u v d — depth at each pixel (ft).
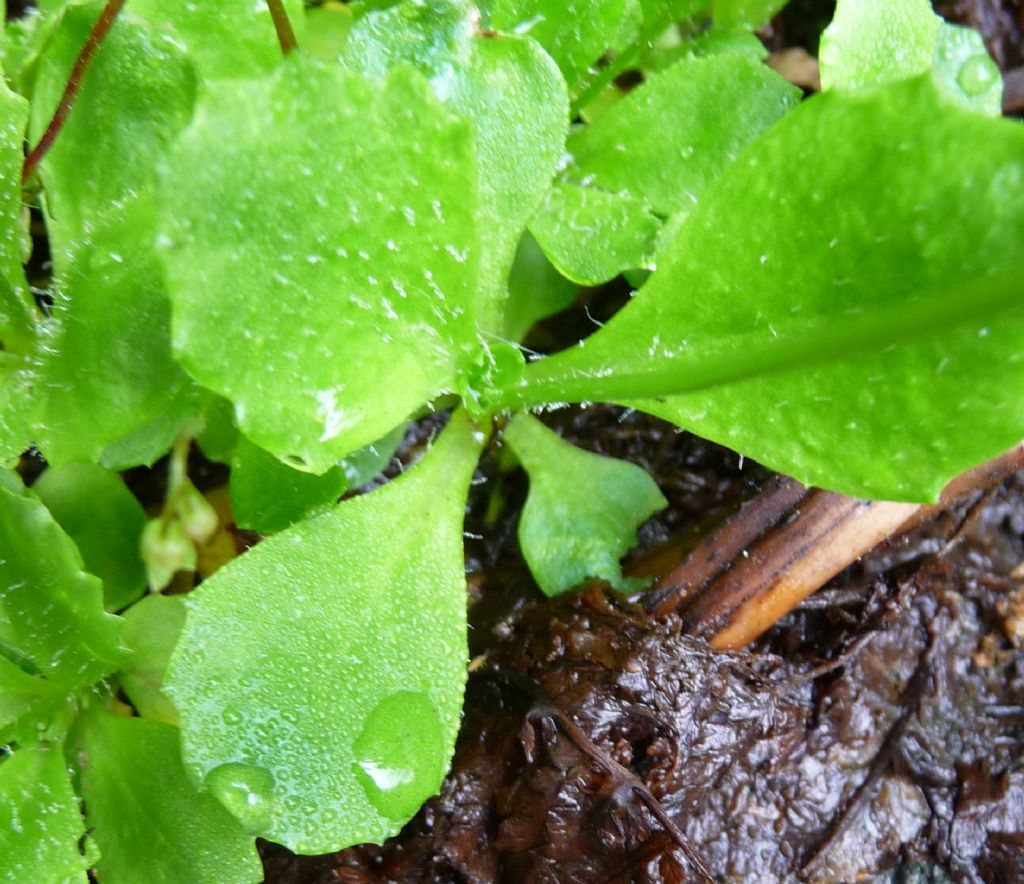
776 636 0.25
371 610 0.20
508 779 0.22
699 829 0.23
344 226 0.18
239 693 0.19
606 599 0.23
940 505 0.25
